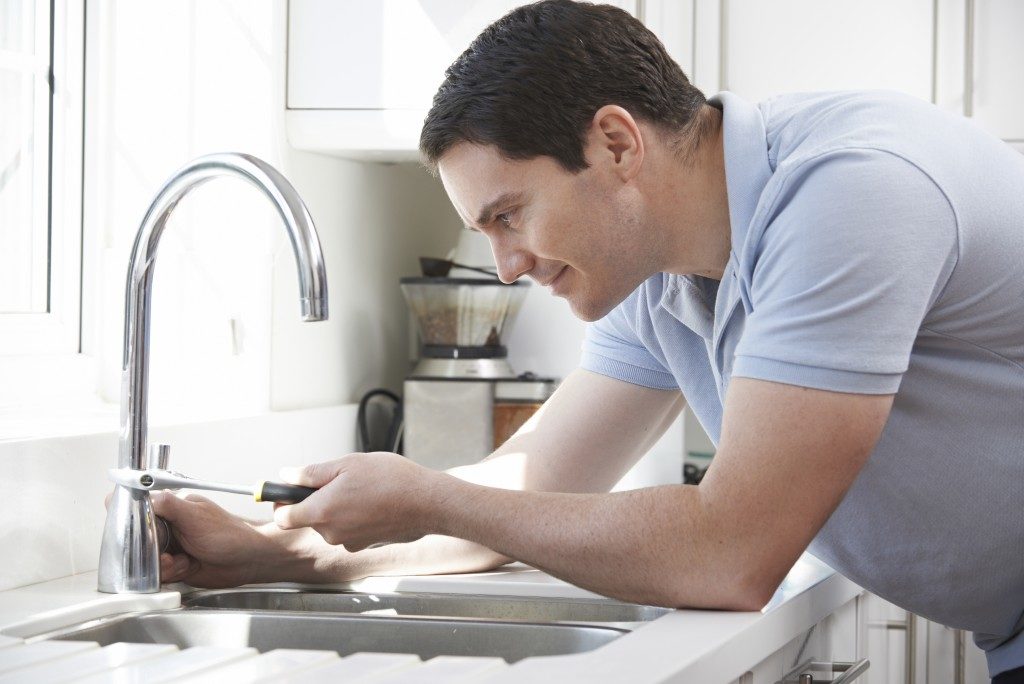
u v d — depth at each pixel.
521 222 1.21
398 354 2.46
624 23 1.22
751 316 1.14
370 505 1.22
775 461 1.10
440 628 1.29
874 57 2.24
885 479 1.23
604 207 1.20
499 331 2.25
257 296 1.99
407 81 2.05
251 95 2.03
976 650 2.09
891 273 1.07
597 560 1.16
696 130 1.24
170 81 1.96
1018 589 1.30
